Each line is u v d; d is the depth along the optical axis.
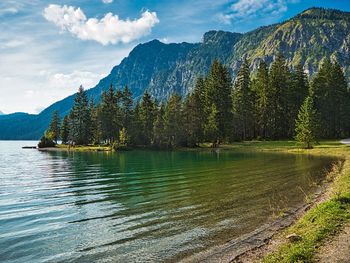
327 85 110.88
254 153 75.00
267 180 34.09
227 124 102.44
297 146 82.19
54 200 27.45
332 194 23.72
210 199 25.58
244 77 115.94
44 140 148.88
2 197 29.14
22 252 15.34
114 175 42.75
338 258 11.68
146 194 28.66
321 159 55.00
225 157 65.75
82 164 60.97
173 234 17.31
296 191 27.61
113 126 122.94
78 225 19.66
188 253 14.61
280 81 110.81
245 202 24.22
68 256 14.73
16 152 120.38
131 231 18.09
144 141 114.75
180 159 64.75
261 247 14.68
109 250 15.34
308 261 11.56
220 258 13.82
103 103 126.81
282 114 109.56
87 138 137.62
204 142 110.81
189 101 111.50
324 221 15.83
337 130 114.38
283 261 11.80
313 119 77.31
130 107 121.81
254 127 112.75
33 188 34.09
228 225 18.58
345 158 54.75
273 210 21.56
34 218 21.52
